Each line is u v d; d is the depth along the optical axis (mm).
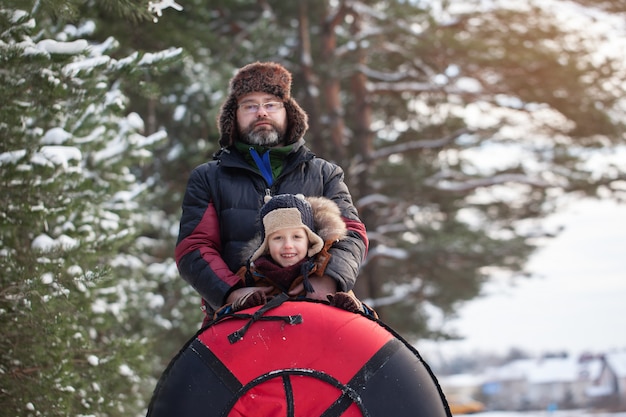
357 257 3809
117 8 6781
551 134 24328
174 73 15539
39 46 6293
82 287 6469
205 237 3994
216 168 4156
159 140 9453
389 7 23406
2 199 6293
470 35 23953
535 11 22953
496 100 23688
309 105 22406
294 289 3605
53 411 6168
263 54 19672
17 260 6379
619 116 23062
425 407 3279
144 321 11969
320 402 3197
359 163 24328
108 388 7875
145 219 12781
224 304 3740
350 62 22438
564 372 96062
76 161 6633
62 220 7332
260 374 3225
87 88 6625
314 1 22250
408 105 27203
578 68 22203
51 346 6328
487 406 94125
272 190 4121
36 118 7324
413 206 26031
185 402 3252
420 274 27938
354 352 3260
